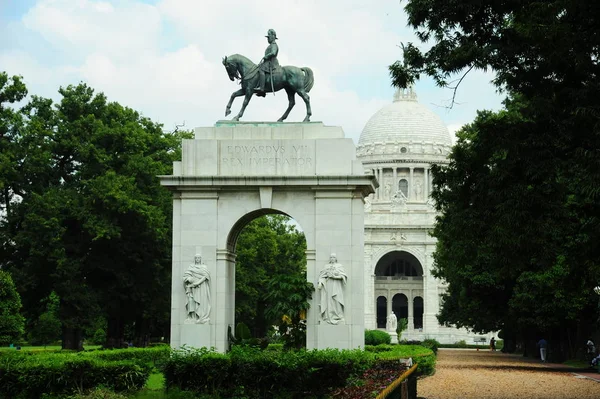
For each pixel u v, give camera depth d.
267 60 52.41
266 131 51.47
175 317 50.28
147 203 84.50
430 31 45.03
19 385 36.06
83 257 80.31
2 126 77.56
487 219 42.09
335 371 35.22
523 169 40.59
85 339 138.88
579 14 39.53
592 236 41.56
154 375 49.84
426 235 198.38
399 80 45.62
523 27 38.84
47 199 77.19
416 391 43.81
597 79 40.09
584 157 37.62
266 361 35.56
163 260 85.94
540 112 40.34
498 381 57.25
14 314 59.84
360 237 50.06
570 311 74.69
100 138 83.31
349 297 49.66
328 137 51.25
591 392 49.22
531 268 73.94
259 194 50.72
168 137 94.31
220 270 50.53
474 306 94.81
